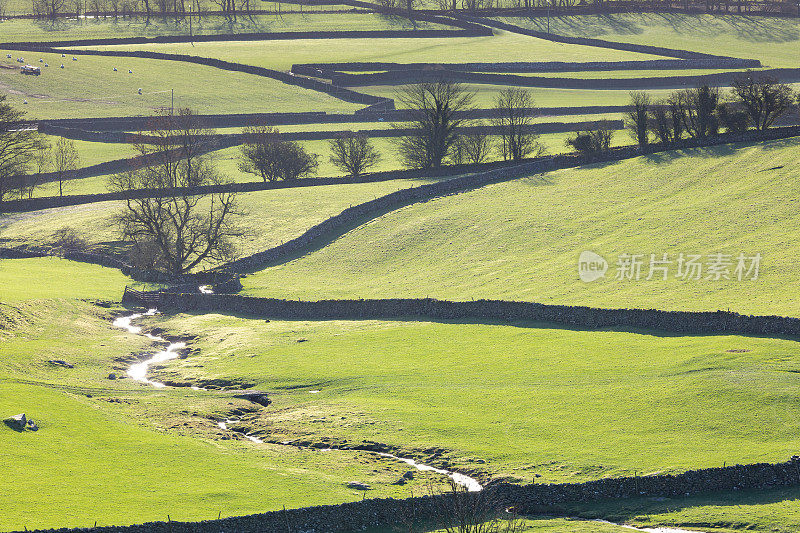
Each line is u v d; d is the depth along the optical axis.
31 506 66.38
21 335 127.81
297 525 68.06
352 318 139.12
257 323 141.25
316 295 149.12
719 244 148.00
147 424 90.31
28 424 82.38
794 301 117.62
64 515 65.25
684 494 73.69
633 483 74.19
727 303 120.44
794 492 72.31
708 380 93.44
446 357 114.38
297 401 102.19
